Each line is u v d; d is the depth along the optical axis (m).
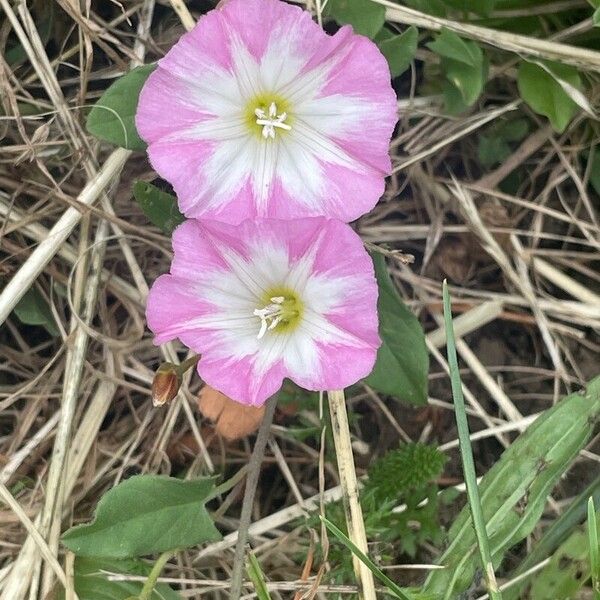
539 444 0.11
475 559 0.11
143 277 0.12
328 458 0.12
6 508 0.11
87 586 0.11
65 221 0.11
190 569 0.11
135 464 0.12
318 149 0.10
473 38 0.12
